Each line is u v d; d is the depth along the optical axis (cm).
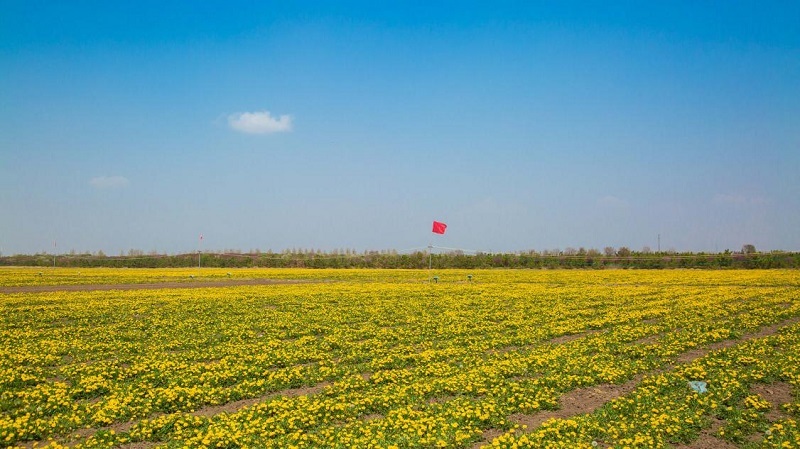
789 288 5241
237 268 11362
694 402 1648
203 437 1359
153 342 2636
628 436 1389
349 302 4331
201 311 3750
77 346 2480
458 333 2891
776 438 1373
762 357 2220
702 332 2834
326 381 2000
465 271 9744
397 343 2662
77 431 1472
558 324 3144
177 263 12075
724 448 1354
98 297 4597
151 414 1617
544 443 1336
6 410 1616
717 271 8506
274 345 2545
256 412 1562
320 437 1388
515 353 2367
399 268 11319
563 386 1859
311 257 13112
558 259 11144
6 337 2706
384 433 1399
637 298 4525
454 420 1498
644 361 2189
